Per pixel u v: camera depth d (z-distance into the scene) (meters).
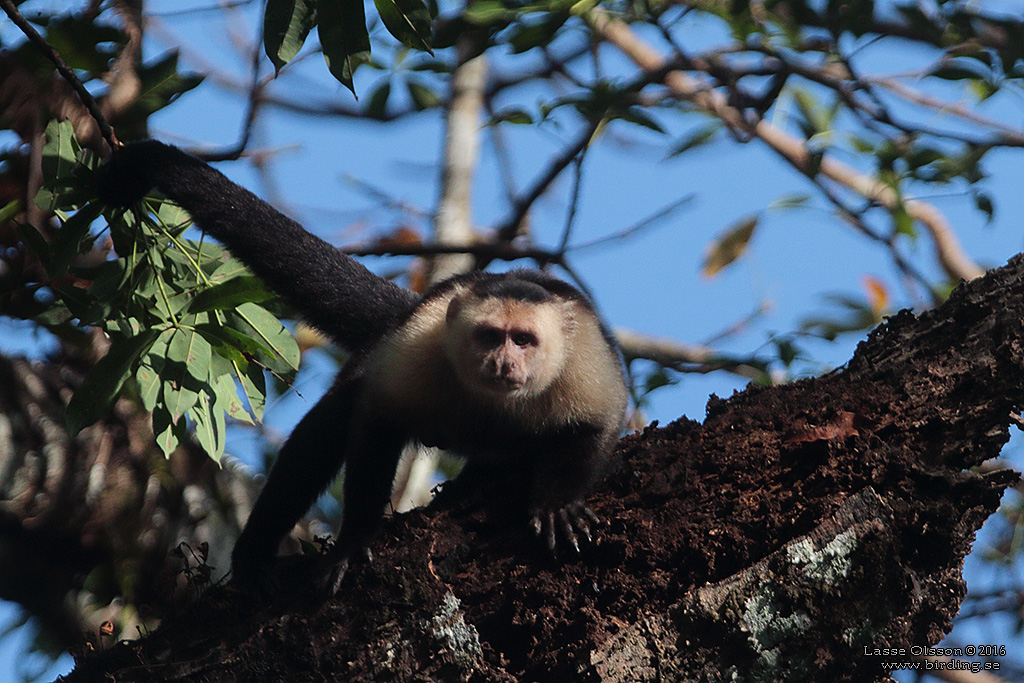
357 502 9.28
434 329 10.45
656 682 7.33
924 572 7.57
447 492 8.77
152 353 9.53
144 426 14.31
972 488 7.61
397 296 11.91
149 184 10.81
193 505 14.17
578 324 10.52
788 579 7.39
